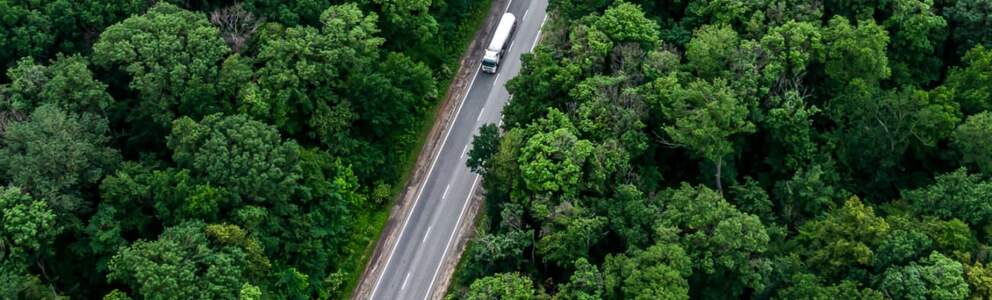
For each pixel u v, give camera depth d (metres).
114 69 91.88
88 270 85.12
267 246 86.44
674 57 93.31
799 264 84.81
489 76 109.12
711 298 83.44
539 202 85.31
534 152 86.88
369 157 98.50
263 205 87.06
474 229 97.19
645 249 83.25
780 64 93.12
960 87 99.88
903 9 101.81
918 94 94.75
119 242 82.50
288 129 93.81
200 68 88.25
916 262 82.06
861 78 96.00
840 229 84.75
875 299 78.44
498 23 114.69
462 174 101.44
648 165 93.50
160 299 76.00
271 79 91.06
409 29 103.50
